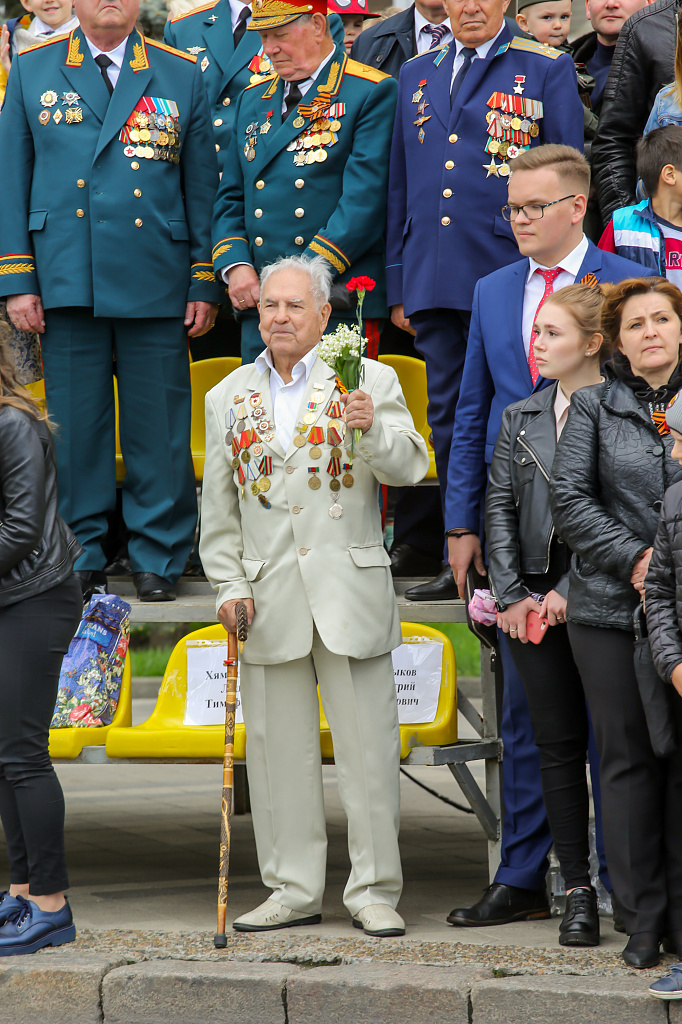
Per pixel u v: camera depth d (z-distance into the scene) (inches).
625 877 357.4
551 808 390.0
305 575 405.4
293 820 416.8
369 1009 348.2
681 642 333.1
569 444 366.9
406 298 485.1
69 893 483.2
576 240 419.2
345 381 397.4
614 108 522.3
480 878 512.4
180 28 611.8
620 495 357.4
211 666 476.7
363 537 413.7
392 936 397.1
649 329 354.3
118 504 590.9
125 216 508.4
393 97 499.5
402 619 482.3
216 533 423.5
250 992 357.1
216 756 458.6
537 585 396.5
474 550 437.7
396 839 413.4
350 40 652.7
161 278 516.7
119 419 532.4
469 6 465.7
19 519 378.0
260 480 412.8
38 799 387.2
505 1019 339.6
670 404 351.9
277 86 510.0
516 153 468.8
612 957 363.9
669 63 507.5
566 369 388.8
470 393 439.2
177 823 641.6
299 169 497.4
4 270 517.3
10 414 384.2
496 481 404.2
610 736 358.0
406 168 488.4
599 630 359.3
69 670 478.9
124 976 365.7
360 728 408.5
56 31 609.6
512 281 428.1
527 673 390.0
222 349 662.5
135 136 513.0
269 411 415.5
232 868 532.4
